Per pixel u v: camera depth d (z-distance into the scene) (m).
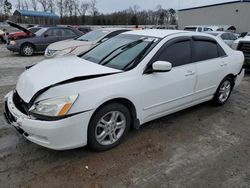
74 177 2.73
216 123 4.21
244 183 2.74
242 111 4.79
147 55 3.43
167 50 3.64
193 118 4.37
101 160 3.04
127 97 3.15
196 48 4.11
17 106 2.99
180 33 3.97
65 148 2.79
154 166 2.97
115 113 3.16
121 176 2.77
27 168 2.84
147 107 3.46
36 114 2.69
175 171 2.89
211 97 4.64
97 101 2.86
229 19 34.81
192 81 3.99
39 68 3.37
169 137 3.66
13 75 7.50
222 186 2.68
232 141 3.63
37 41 12.18
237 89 6.35
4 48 15.51
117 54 3.66
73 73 3.02
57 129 2.65
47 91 2.75
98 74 3.03
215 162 3.10
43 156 3.07
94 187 2.59
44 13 43.97
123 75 3.17
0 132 3.63
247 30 33.00
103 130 3.12
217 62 4.45
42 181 2.65
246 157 3.23
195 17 40.09
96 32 9.08
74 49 7.85
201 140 3.62
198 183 2.71
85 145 3.00
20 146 3.27
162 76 3.52
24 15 42.31
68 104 2.67
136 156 3.15
